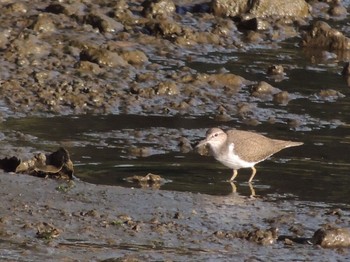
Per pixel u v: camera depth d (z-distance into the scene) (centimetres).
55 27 2327
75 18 2409
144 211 1396
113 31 2383
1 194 1409
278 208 1444
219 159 1579
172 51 2312
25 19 2364
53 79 2000
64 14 2438
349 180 1584
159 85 1997
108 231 1314
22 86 1956
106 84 2012
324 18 2734
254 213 1419
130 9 2611
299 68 2286
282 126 1866
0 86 1936
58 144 1673
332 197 1502
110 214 1373
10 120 1789
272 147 1597
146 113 1894
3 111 1831
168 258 1237
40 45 2161
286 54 2400
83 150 1661
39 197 1412
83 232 1303
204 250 1273
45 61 2088
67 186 1462
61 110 1866
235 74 2188
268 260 1251
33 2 2544
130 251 1254
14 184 1453
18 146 1641
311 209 1446
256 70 2238
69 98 1917
